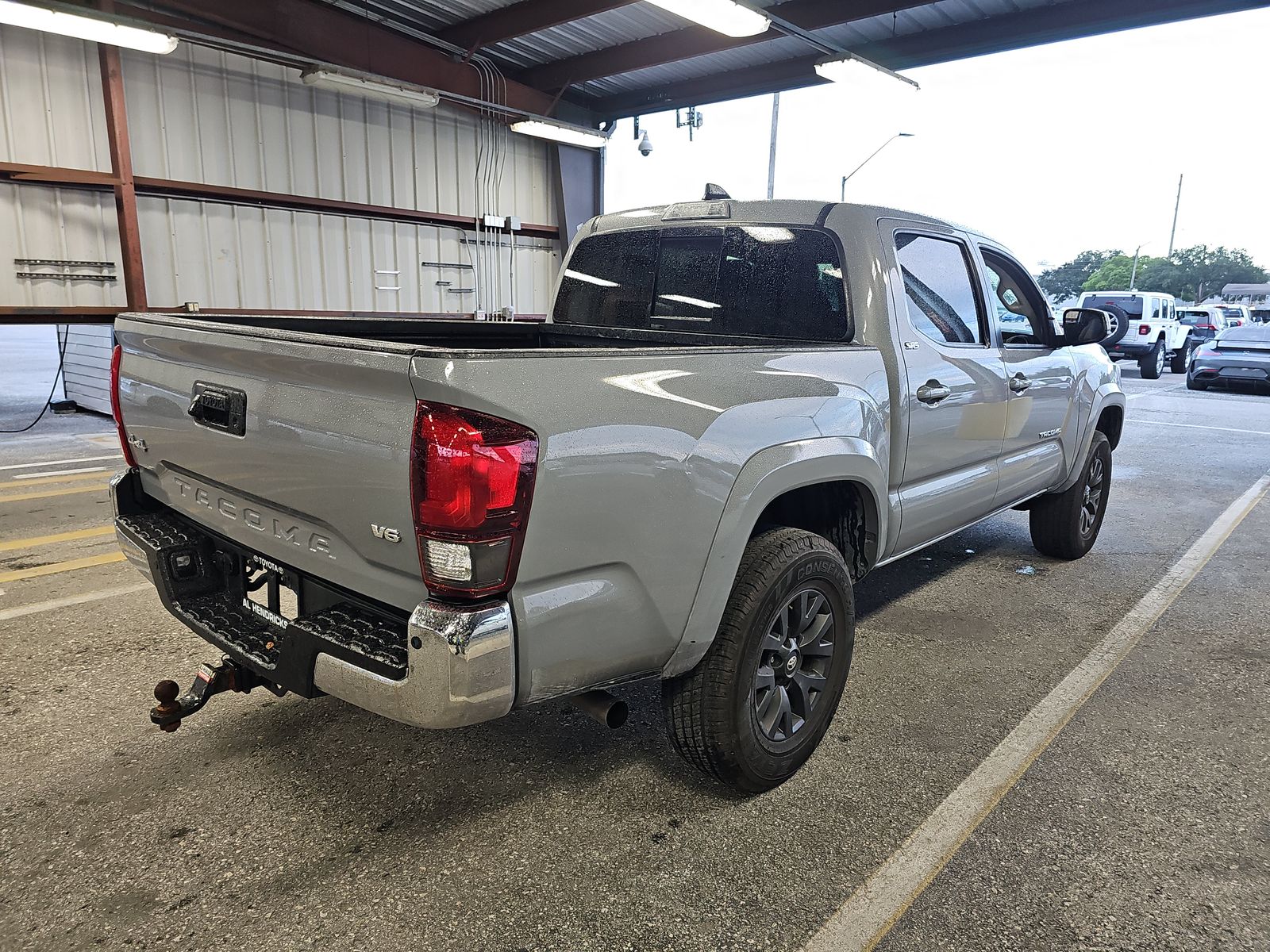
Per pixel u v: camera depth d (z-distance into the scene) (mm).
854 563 2932
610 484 1906
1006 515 6258
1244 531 5727
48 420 10477
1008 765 2705
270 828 2326
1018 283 4031
